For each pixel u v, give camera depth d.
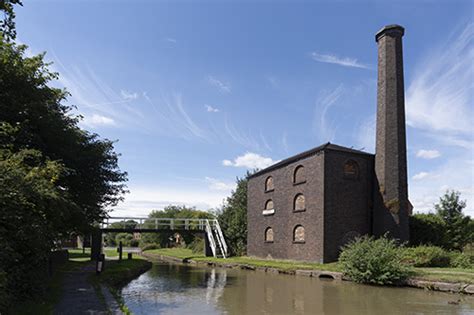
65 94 16.58
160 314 11.20
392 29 27.14
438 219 27.78
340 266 20.06
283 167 29.81
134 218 33.16
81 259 28.98
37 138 14.36
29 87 14.16
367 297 14.16
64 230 17.23
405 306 12.40
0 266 7.68
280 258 29.19
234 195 41.72
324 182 24.94
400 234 24.50
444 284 15.24
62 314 8.97
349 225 25.34
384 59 27.05
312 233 25.56
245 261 29.30
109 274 17.92
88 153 17.73
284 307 12.35
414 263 19.78
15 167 9.21
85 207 18.12
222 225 39.41
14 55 13.84
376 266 17.38
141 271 23.97
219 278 20.70
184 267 28.67
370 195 26.44
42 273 11.36
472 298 13.81
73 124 17.53
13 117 13.64
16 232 9.02
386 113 26.20
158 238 58.62
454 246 28.02
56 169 11.20
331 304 12.84
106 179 19.95
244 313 11.43
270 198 31.47
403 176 25.52
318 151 25.69
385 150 25.77
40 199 9.44
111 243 73.88
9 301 7.93
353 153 26.23
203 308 12.14
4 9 9.00
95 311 9.34
